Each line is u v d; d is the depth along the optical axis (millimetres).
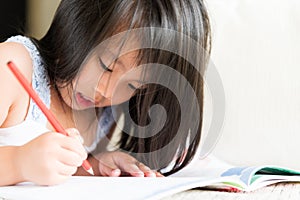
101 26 1096
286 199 866
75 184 867
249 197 871
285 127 1401
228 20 1478
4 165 890
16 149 904
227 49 1454
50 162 858
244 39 1456
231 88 1429
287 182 1032
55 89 1175
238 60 1445
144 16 1095
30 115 1099
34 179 860
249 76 1432
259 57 1438
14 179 883
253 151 1404
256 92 1422
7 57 1079
